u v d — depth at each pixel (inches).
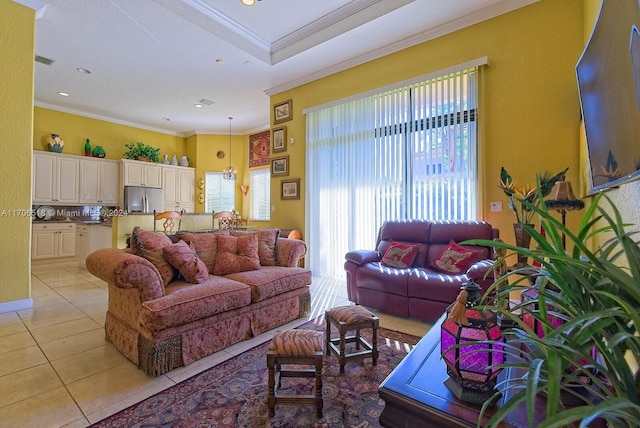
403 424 38.3
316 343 64.9
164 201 290.5
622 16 43.9
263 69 179.3
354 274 130.0
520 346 43.4
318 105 185.3
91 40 148.1
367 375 77.2
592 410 18.9
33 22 122.6
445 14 131.3
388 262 130.2
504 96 127.4
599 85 55.8
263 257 125.3
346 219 175.0
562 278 27.6
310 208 191.6
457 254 118.7
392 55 157.6
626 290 22.2
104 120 269.0
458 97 137.8
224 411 63.3
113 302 93.0
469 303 40.5
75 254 229.8
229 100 229.6
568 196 86.3
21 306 123.0
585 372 24.0
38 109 232.7
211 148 317.1
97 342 94.8
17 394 68.1
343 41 150.9
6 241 118.8
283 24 152.0
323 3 136.5
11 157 119.0
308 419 61.1
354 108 171.8
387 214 158.6
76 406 64.3
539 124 120.2
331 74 181.5
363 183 167.9
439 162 142.6
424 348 51.9
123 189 263.6
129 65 173.9
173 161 303.1
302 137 197.6
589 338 24.0
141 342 79.0
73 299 138.3
